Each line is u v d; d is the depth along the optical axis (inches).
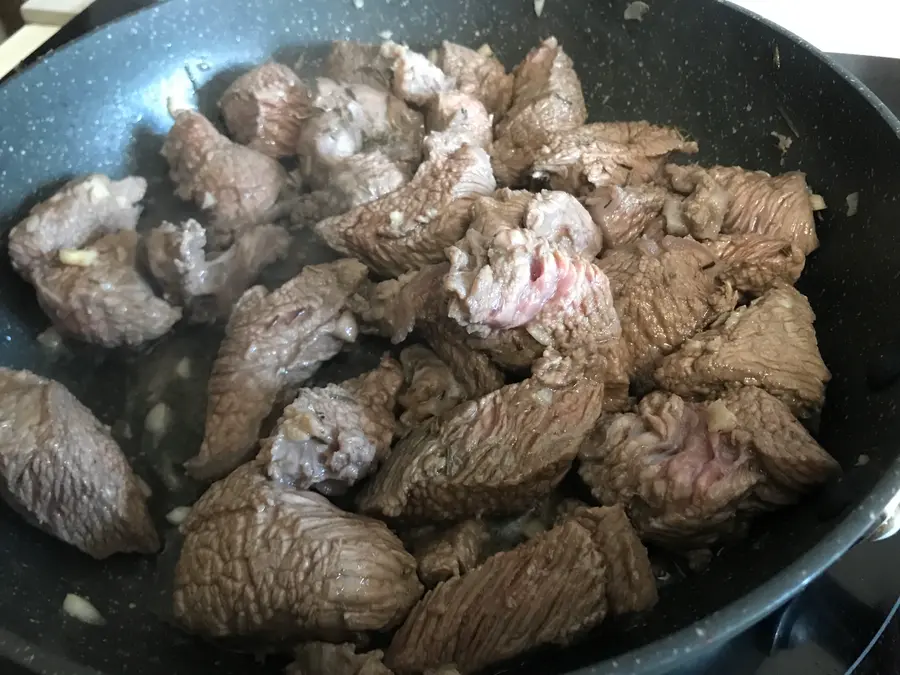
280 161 10.7
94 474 7.2
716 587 6.4
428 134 9.8
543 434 7.1
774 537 6.5
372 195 9.1
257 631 6.4
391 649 6.3
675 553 7.1
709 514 6.5
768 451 6.6
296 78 10.4
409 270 9.0
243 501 6.6
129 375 8.9
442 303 7.9
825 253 8.3
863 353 7.2
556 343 7.7
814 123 8.6
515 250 7.4
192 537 6.7
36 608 6.7
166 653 6.8
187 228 8.6
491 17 11.0
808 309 7.9
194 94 10.5
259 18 10.6
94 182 8.8
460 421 7.3
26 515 7.2
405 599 6.5
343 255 9.4
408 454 7.4
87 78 9.4
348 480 7.4
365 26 11.1
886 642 6.8
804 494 6.7
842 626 6.5
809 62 8.4
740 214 8.8
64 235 8.6
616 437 7.2
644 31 10.1
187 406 8.6
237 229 9.6
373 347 9.1
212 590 6.3
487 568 6.5
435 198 8.7
